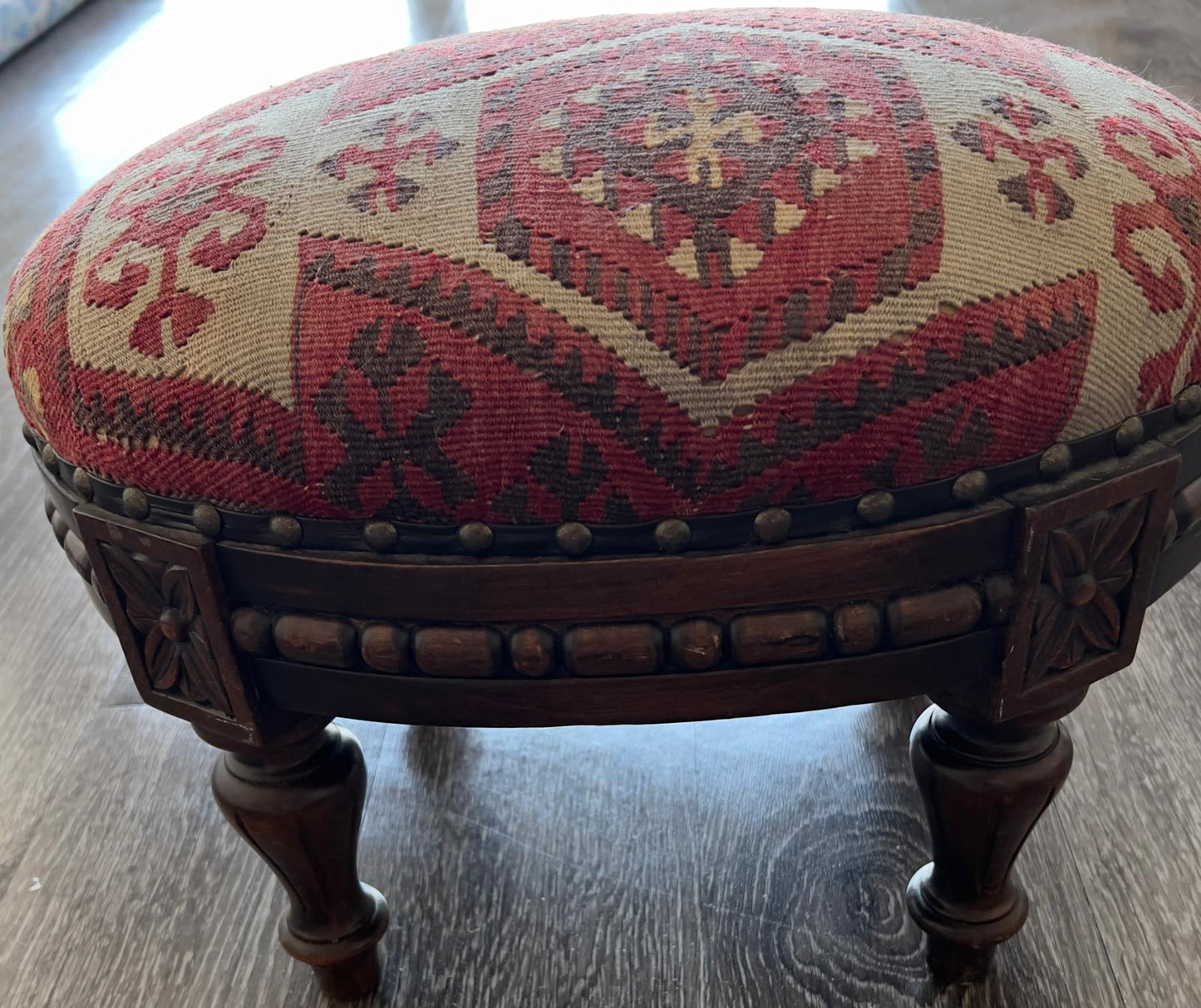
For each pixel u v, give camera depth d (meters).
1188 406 0.40
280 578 0.39
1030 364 0.36
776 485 0.36
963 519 0.37
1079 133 0.40
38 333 0.41
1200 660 0.76
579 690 0.40
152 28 2.10
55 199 1.51
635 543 0.37
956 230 0.36
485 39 0.48
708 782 0.70
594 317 0.35
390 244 0.37
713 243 0.35
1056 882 0.63
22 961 0.62
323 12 2.06
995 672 0.41
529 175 0.37
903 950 0.60
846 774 0.70
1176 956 0.59
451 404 0.35
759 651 0.38
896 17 0.48
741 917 0.62
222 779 0.49
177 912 0.65
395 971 0.60
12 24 2.00
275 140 0.42
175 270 0.38
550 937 0.62
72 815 0.71
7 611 0.90
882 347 0.35
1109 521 0.39
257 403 0.37
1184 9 1.51
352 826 0.51
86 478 0.41
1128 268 0.38
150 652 0.44
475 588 0.38
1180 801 0.67
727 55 0.42
